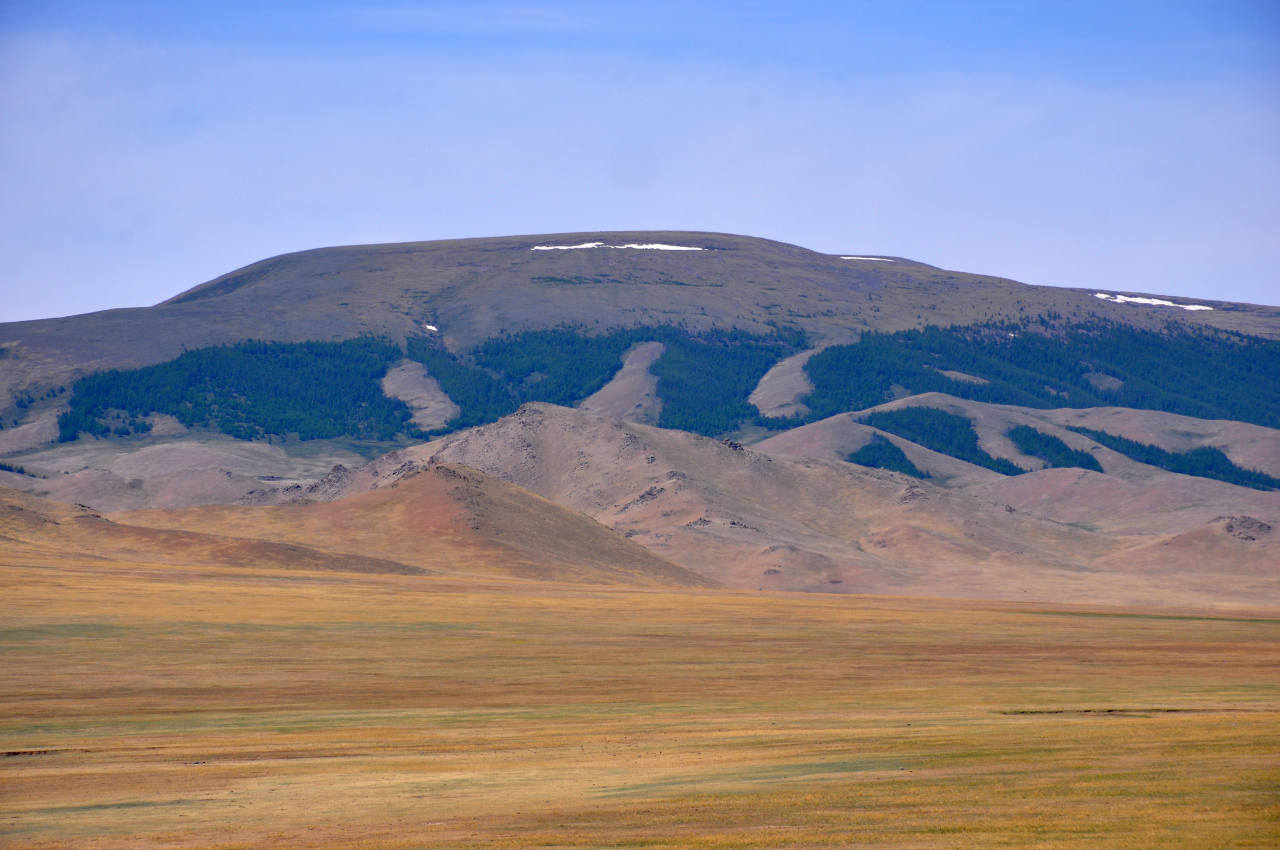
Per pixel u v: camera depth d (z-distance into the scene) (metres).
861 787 82.25
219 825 79.75
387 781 94.62
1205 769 84.19
